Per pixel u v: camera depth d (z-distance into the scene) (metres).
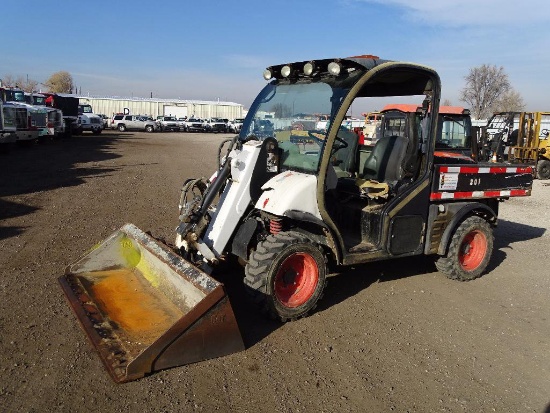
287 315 4.30
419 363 3.85
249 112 5.35
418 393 3.44
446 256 5.52
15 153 19.03
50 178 12.84
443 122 12.09
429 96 4.95
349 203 5.16
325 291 5.26
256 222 4.36
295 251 4.19
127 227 4.90
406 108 10.20
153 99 66.19
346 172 5.48
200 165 17.95
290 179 4.32
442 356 3.98
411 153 4.92
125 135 38.47
